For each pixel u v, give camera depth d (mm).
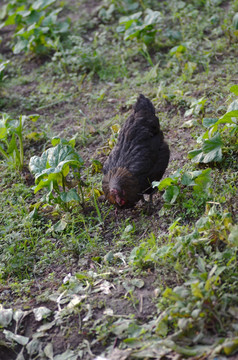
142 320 3961
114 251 4902
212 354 3406
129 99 7516
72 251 5039
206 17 9227
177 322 3695
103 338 3875
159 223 5094
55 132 7270
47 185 5297
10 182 6473
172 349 3502
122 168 5117
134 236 5043
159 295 4098
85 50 8672
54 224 5445
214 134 5555
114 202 5176
